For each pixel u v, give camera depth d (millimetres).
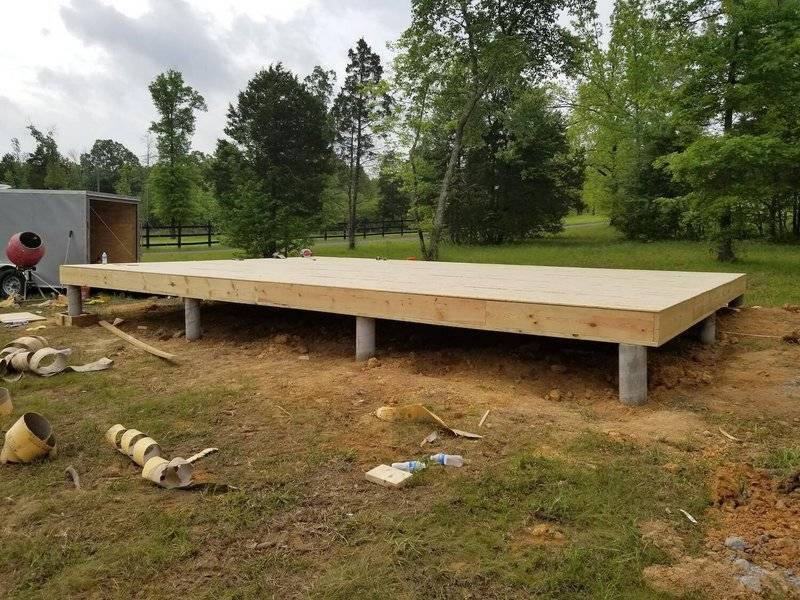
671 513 2307
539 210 24094
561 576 1905
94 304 8484
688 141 15062
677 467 2707
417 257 18031
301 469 2797
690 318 4145
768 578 1873
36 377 4594
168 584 1930
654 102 13469
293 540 2176
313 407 3719
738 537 2119
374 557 2041
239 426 3426
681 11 13195
